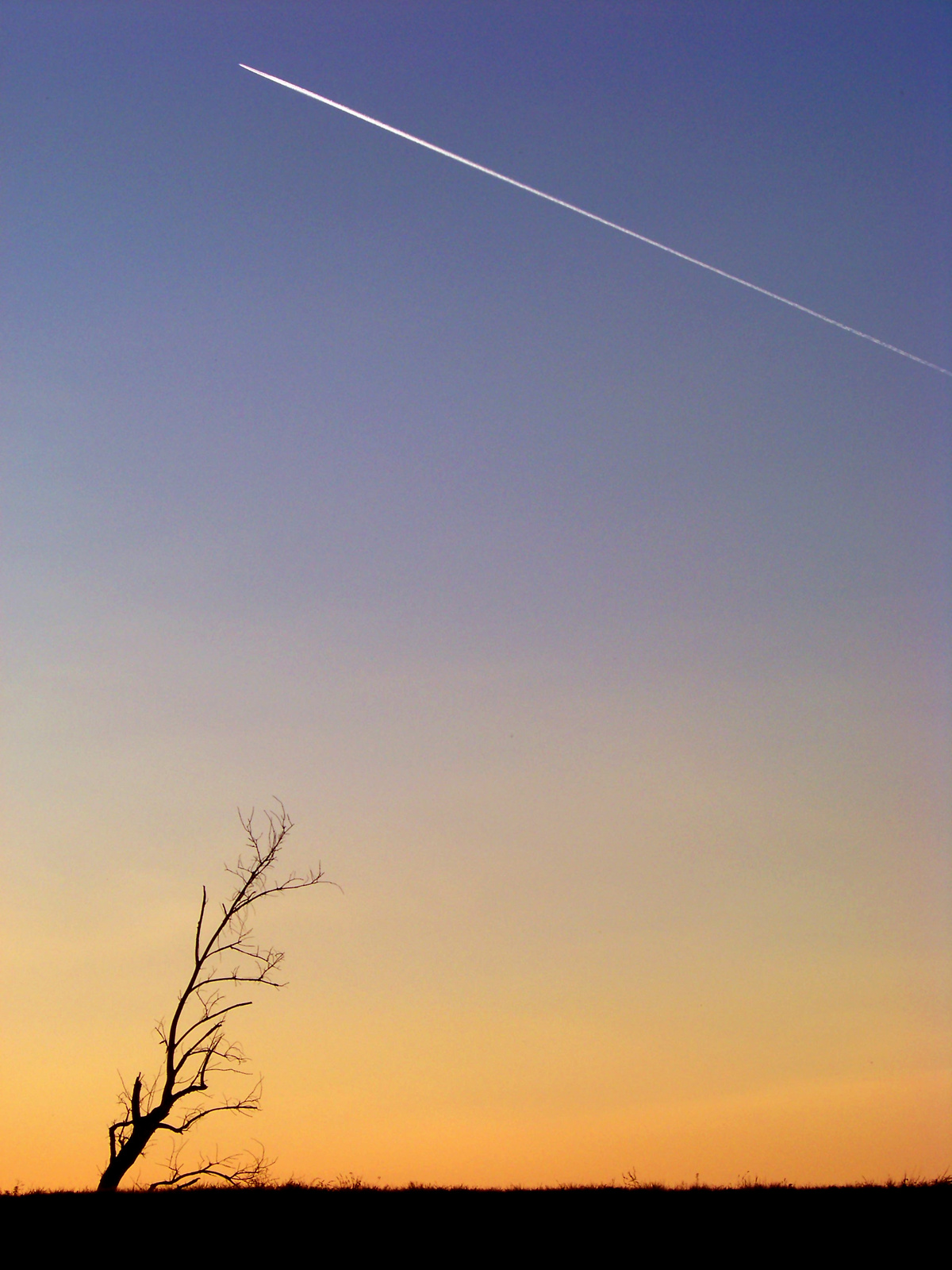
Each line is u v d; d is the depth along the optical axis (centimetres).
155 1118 2414
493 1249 2453
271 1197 2873
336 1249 2452
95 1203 2391
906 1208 2705
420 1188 3014
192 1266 2323
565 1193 2981
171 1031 2491
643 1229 2588
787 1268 2283
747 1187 3041
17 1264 2286
